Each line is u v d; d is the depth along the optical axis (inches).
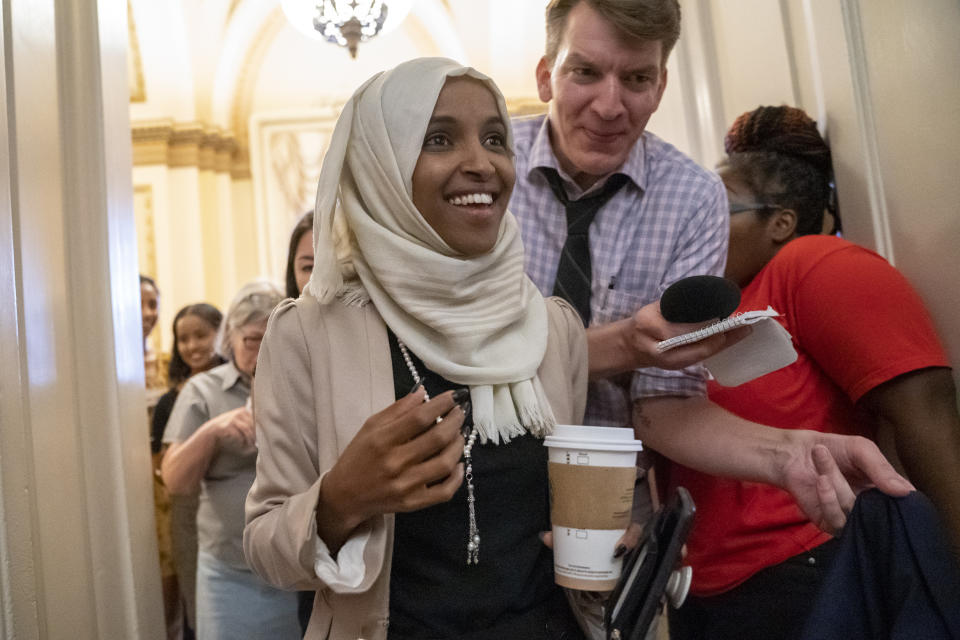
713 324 52.4
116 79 81.6
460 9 244.8
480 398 48.6
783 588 63.6
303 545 42.5
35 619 57.5
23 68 62.9
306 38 261.0
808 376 68.2
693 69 111.2
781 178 78.9
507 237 52.2
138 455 80.4
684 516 43.4
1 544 54.9
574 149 65.7
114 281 76.8
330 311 50.2
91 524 70.0
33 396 60.5
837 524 51.9
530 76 245.4
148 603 78.8
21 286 60.2
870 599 47.5
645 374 63.9
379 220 50.1
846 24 79.8
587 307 68.0
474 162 48.8
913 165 73.8
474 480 48.0
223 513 101.3
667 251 66.9
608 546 45.9
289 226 264.5
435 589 47.1
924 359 63.3
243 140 269.7
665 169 68.7
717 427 60.8
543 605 49.5
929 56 71.1
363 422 47.4
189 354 138.3
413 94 49.1
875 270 66.5
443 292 48.9
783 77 95.3
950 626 45.3
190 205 258.4
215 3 250.8
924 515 47.3
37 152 64.6
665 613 88.4
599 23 62.3
